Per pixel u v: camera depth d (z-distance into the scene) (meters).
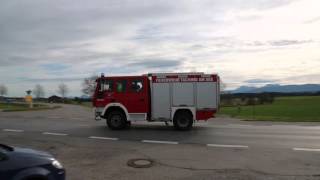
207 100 21.67
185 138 18.17
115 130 21.27
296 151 14.79
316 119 31.36
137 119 21.62
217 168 11.91
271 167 12.09
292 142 16.97
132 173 11.22
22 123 25.50
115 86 21.66
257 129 21.97
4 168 6.82
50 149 15.14
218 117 34.88
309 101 85.94
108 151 14.68
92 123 25.55
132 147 15.60
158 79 21.62
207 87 21.66
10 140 17.47
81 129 21.72
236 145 16.14
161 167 12.02
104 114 21.64
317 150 15.01
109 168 11.85
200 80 21.64
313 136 18.88
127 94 21.58
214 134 19.61
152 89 21.64
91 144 16.34
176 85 21.66
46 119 29.56
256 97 75.00
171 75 21.66
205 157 13.57
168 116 21.61
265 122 27.88
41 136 18.78
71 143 16.61
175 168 11.88
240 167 12.05
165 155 13.90
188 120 21.47
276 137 18.50
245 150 14.98
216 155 13.95
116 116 21.56
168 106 21.62
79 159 13.19
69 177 10.72
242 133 20.03
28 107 63.31
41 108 58.66
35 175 7.10
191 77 21.64
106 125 24.03
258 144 16.41
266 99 76.81
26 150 7.59
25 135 19.14
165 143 16.64
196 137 18.52
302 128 22.58
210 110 21.66
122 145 16.11
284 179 10.66
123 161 12.87
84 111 47.94
